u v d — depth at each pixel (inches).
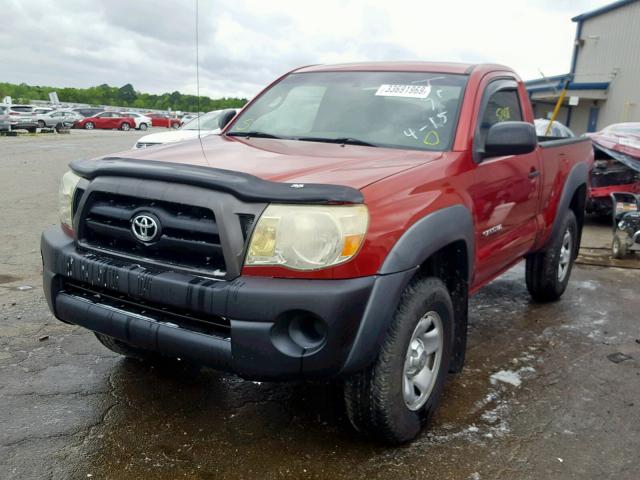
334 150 136.1
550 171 187.0
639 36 893.2
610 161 371.9
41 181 512.7
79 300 118.7
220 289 101.2
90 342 166.1
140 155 130.9
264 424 127.6
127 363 153.6
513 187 158.7
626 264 281.1
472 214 135.6
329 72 173.0
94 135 1429.6
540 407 139.3
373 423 113.9
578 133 1018.1
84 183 122.0
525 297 225.5
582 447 123.0
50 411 129.0
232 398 138.2
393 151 135.9
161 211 109.0
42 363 151.9
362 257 102.0
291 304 99.2
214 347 103.0
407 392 119.0
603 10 962.1
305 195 100.1
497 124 138.6
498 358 167.0
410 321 112.4
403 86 156.9
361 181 109.7
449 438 124.6
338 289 99.8
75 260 116.9
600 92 956.0
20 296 201.3
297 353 101.0
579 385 151.6
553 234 201.2
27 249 269.1
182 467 111.8
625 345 179.8
